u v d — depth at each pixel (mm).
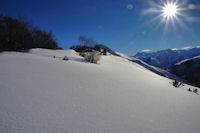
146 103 1986
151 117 1522
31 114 1225
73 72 3359
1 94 1534
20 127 1031
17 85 1884
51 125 1108
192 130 1340
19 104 1371
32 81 2160
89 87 2383
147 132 1196
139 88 2889
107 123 1264
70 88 2152
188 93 3361
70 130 1081
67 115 1306
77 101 1689
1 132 952
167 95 2676
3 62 3232
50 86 2076
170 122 1460
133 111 1624
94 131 1114
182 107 2037
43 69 3080
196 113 1847
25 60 3779
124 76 4172
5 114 1164
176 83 4496
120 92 2367
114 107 1670
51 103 1513
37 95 1668
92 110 1497
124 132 1151
